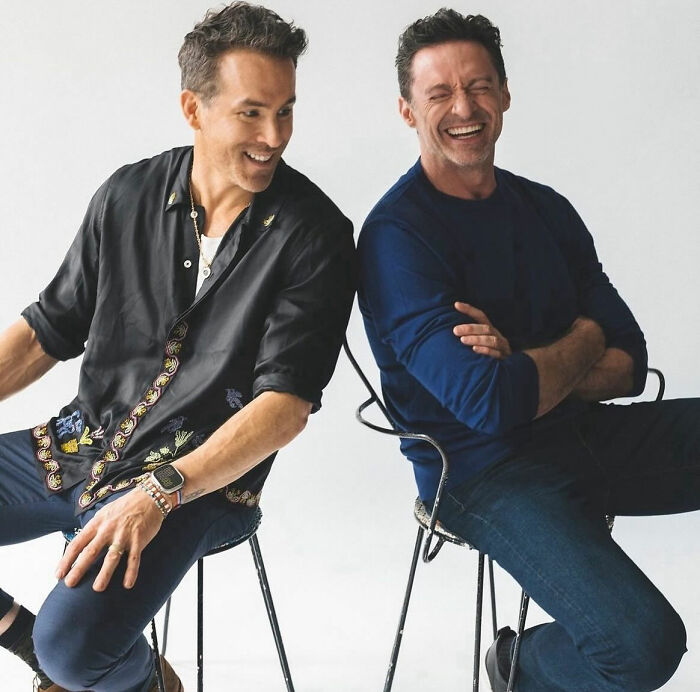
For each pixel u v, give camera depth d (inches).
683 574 146.1
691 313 174.7
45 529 105.5
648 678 91.7
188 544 96.9
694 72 170.7
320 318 99.7
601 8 169.9
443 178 108.2
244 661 132.1
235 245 100.8
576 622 94.1
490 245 107.7
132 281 103.1
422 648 133.9
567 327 112.4
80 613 90.5
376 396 109.8
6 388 106.5
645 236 174.6
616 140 172.9
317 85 173.2
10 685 123.6
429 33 105.4
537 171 174.1
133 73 175.3
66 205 178.1
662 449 109.2
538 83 172.1
